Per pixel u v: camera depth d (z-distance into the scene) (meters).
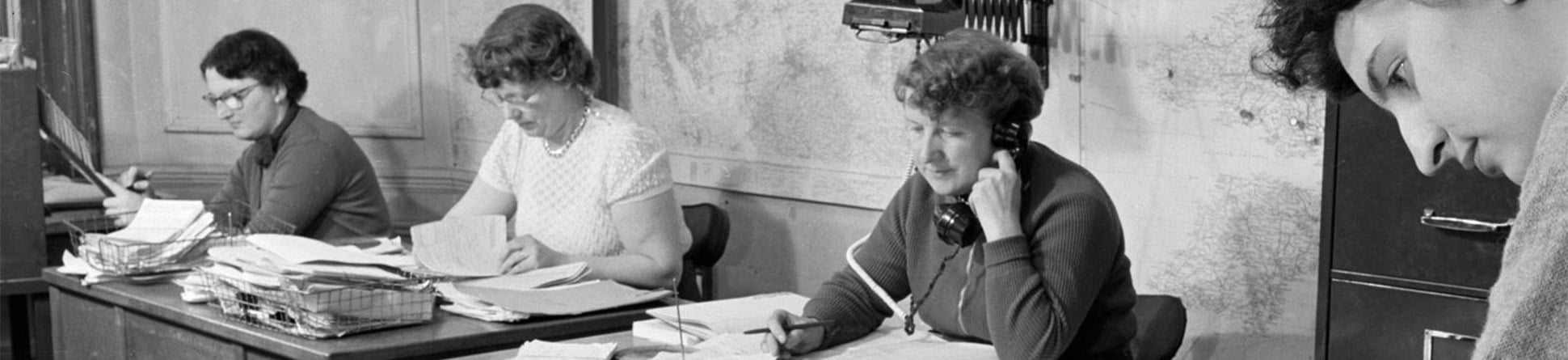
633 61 4.59
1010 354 2.06
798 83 3.99
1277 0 0.97
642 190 3.12
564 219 3.25
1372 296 2.34
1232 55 2.99
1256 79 2.94
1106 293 2.23
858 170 3.82
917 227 2.35
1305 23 0.92
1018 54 2.17
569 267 2.91
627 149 3.14
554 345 2.33
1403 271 2.29
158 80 5.30
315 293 2.42
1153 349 2.57
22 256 3.78
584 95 3.24
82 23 5.12
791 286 4.12
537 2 4.84
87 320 3.21
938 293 2.31
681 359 2.21
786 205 4.11
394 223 5.41
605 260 3.01
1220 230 3.06
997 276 2.08
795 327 2.25
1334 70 0.94
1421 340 2.29
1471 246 2.20
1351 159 2.34
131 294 2.98
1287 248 2.94
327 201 3.93
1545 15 0.74
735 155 4.24
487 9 5.06
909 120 2.17
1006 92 2.09
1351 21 0.86
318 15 5.31
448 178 5.37
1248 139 2.99
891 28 2.98
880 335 2.42
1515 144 0.77
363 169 4.02
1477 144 0.80
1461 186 2.20
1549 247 0.65
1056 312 2.05
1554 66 0.74
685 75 4.39
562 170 3.25
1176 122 3.12
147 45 5.27
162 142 5.33
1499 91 0.76
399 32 5.34
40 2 5.02
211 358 2.69
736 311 2.54
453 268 2.93
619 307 2.70
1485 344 0.68
